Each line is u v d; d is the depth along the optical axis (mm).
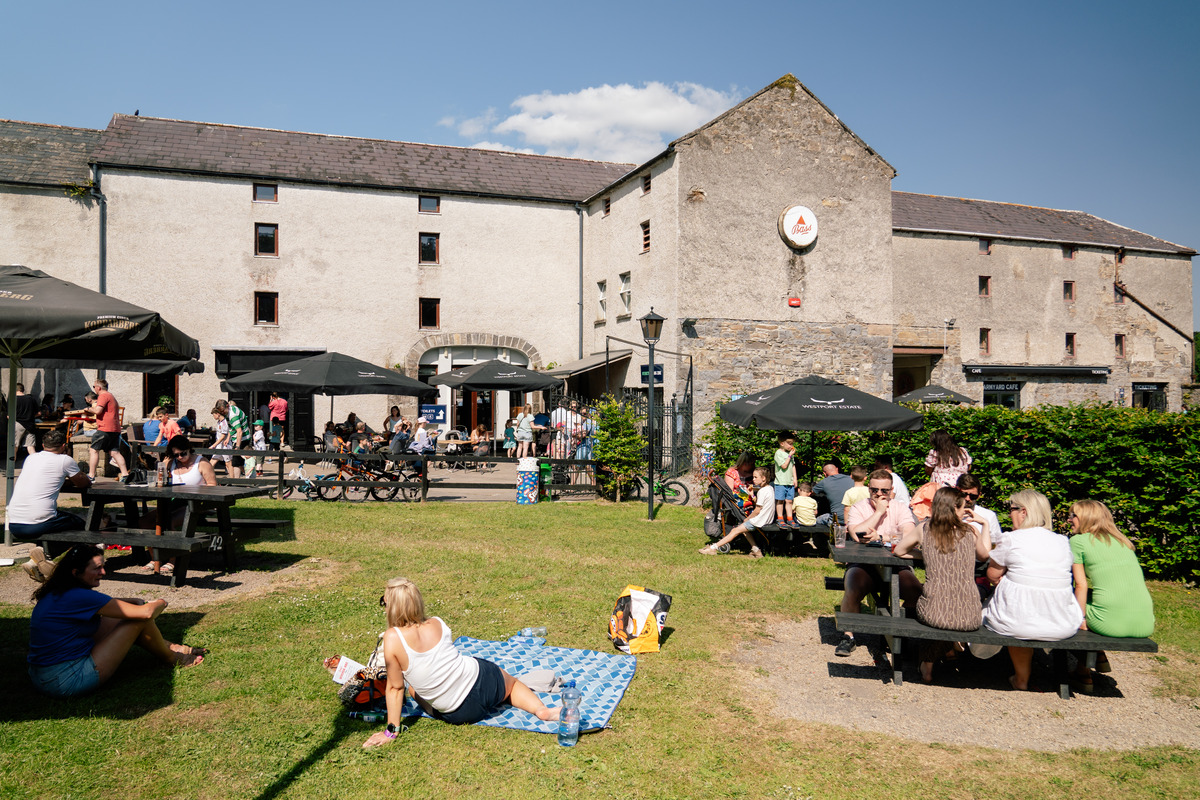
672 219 19656
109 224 20344
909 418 9234
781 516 9875
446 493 15492
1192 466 8320
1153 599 7914
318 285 22297
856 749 4566
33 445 14516
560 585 7980
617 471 14344
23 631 5969
